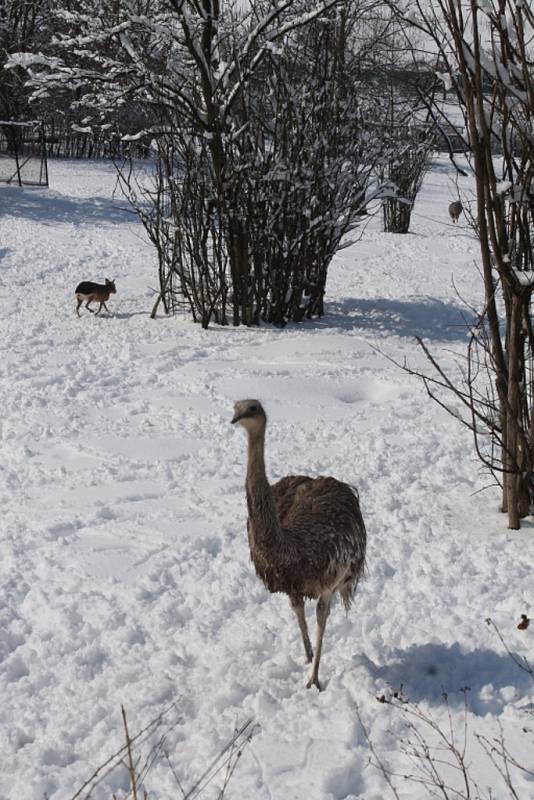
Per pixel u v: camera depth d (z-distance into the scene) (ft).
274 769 15.58
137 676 18.70
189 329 48.08
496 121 23.22
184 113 46.32
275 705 17.39
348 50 51.75
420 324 51.80
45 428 33.58
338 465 29.84
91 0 50.65
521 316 23.45
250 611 21.29
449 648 19.01
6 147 114.11
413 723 16.61
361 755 15.85
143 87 47.37
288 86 47.85
